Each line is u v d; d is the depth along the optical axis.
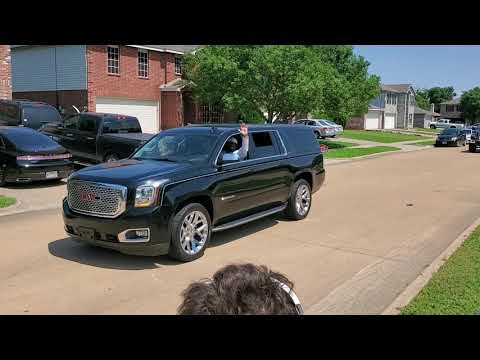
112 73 28.33
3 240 7.48
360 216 9.84
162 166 6.88
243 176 7.66
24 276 5.79
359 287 5.53
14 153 12.73
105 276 5.84
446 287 5.20
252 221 8.81
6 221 8.95
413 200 11.94
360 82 35.19
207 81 27.11
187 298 1.55
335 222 9.22
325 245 7.48
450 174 18.03
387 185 14.80
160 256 6.76
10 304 4.90
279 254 6.95
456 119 120.25
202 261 6.56
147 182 6.23
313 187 9.73
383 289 5.45
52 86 28.92
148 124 30.97
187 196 6.54
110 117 15.55
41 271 5.99
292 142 9.22
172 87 30.64
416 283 5.58
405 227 8.83
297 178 9.33
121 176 6.39
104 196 6.30
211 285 1.55
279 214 9.88
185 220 6.48
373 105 73.19
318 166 9.80
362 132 55.31
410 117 85.25
